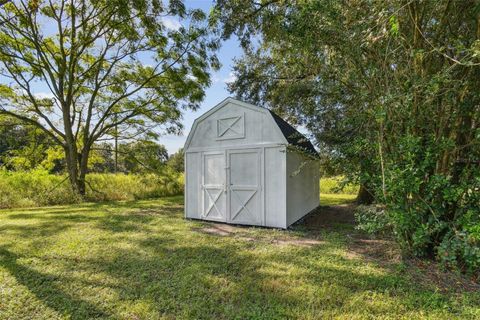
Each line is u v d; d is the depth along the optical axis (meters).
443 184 3.63
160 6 11.65
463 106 3.62
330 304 2.87
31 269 3.84
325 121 8.21
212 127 7.48
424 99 3.73
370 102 4.30
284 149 6.36
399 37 3.69
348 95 5.63
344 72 4.88
